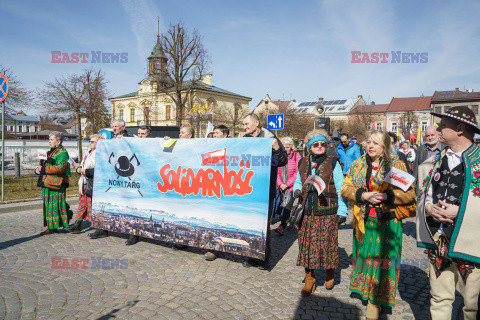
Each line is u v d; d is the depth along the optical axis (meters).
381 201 3.00
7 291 3.52
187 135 5.50
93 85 21.09
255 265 4.42
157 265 4.37
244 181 4.29
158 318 3.02
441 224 2.54
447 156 2.56
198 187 4.63
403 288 3.85
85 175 5.74
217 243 4.46
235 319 3.04
